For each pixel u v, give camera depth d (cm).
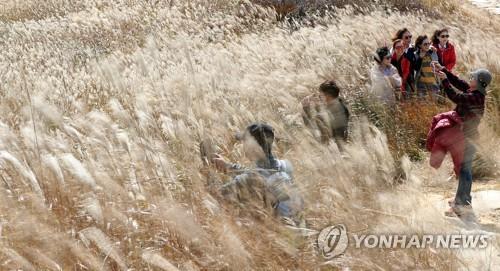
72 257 670
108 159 804
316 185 800
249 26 2459
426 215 754
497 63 1692
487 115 1266
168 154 852
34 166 775
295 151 904
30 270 630
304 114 1042
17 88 1367
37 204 709
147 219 733
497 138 1193
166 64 1705
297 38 2028
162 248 693
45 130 895
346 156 845
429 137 1007
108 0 3158
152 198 743
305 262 701
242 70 1552
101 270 648
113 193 741
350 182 789
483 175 1148
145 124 929
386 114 1293
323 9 2698
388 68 1412
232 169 831
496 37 2308
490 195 1032
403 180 854
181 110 1041
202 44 2122
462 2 3553
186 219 688
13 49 2222
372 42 1905
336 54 1711
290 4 2700
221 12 2633
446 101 1435
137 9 2791
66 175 775
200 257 689
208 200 730
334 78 1484
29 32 2481
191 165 814
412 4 2836
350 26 2142
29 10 3241
